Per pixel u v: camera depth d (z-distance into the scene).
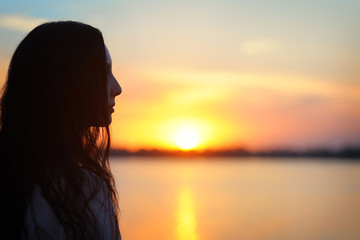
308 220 18.91
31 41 1.08
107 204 0.99
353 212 21.67
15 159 1.04
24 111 1.05
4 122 1.08
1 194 1.04
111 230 0.98
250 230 16.16
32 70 1.06
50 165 1.00
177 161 164.62
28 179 1.01
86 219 0.95
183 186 38.31
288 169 91.19
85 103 1.05
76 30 1.07
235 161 166.38
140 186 37.62
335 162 148.50
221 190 33.94
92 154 1.05
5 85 1.11
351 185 40.94
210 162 154.62
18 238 1.00
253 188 36.47
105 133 1.07
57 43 1.06
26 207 1.00
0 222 1.02
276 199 27.42
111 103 1.14
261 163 147.00
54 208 0.96
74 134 1.03
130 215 19.38
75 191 0.96
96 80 1.06
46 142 1.01
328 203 25.62
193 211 21.16
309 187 38.03
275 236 15.05
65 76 1.04
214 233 15.38
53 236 0.97
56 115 1.03
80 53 1.06
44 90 1.04
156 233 15.09
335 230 16.48
